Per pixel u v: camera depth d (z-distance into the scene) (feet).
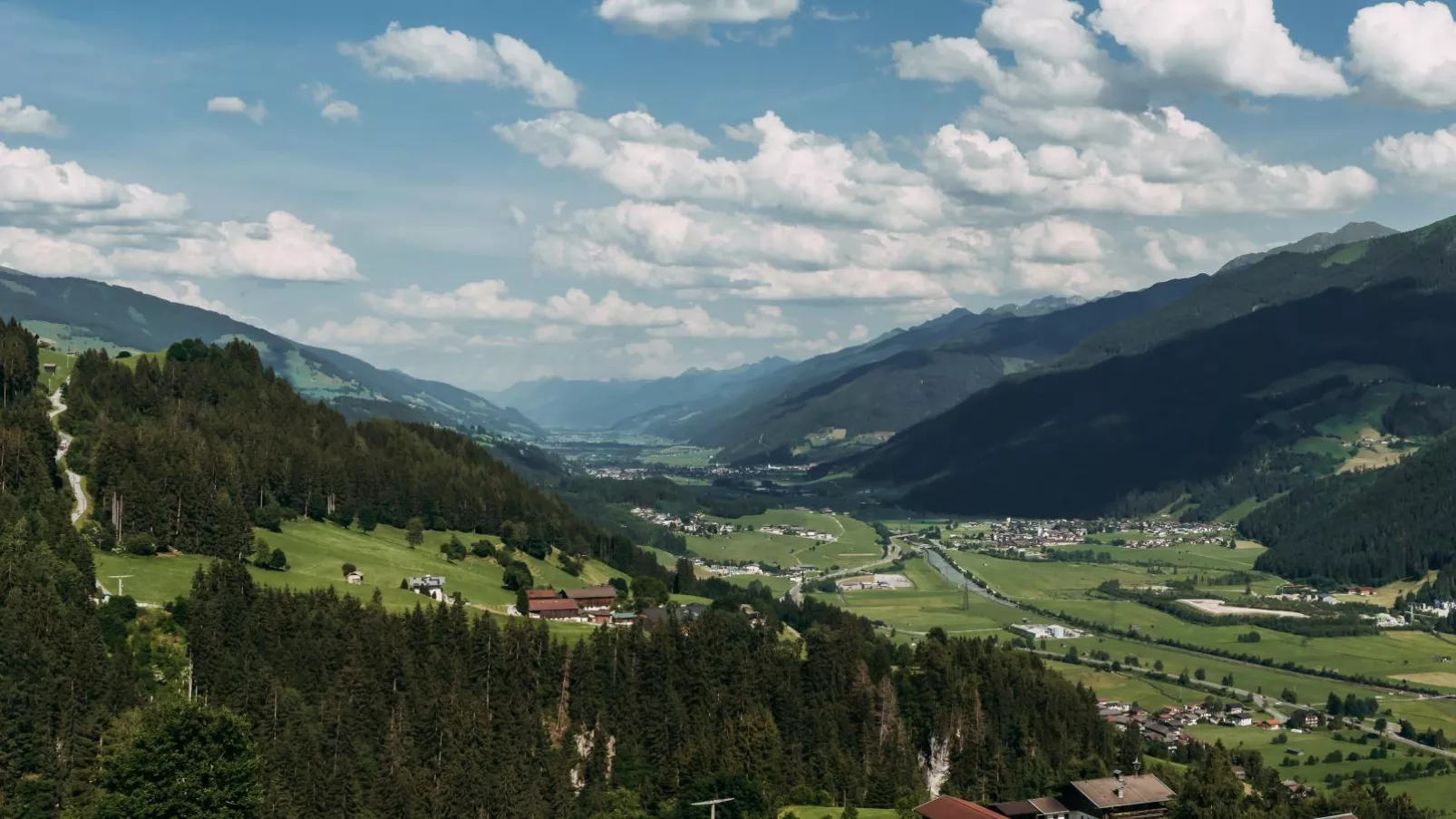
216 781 594.24
